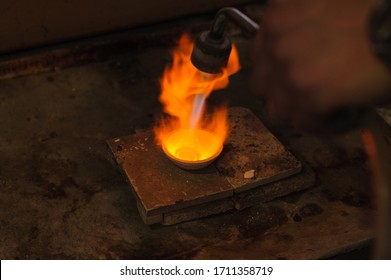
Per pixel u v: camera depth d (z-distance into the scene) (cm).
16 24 188
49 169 162
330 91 54
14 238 142
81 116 181
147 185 145
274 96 60
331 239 143
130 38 208
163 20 212
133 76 200
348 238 143
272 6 59
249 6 226
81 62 203
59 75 198
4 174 159
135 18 205
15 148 168
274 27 57
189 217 145
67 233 144
